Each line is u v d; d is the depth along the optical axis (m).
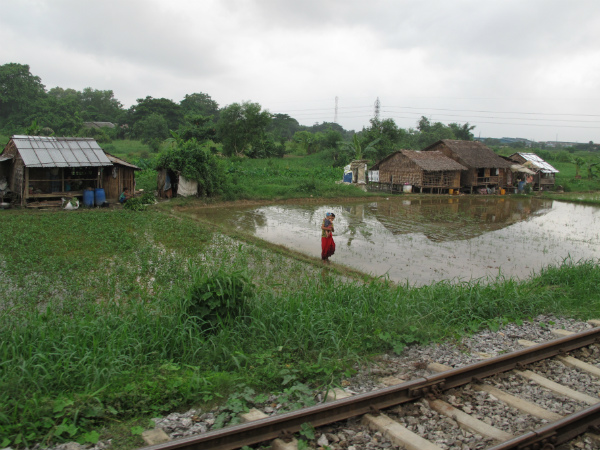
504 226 23.14
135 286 10.20
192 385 5.29
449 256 15.66
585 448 4.66
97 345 6.00
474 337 7.71
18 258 12.38
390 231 20.44
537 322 8.65
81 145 23.69
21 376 5.18
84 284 10.17
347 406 4.95
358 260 14.56
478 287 9.76
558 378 6.23
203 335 6.95
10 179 23.53
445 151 41.66
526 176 44.16
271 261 13.50
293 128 133.62
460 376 5.92
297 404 5.11
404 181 38.91
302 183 34.38
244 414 4.90
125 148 64.88
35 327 6.47
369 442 4.58
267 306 7.84
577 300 10.13
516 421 5.06
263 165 51.25
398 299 8.68
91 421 4.62
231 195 28.91
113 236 15.98
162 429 4.55
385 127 57.69
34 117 70.44
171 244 15.34
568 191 47.50
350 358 6.43
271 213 24.97
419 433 4.78
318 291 9.05
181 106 88.62
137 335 6.45
